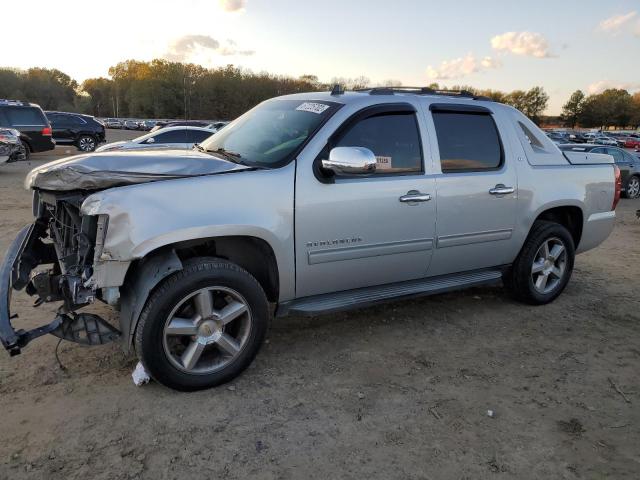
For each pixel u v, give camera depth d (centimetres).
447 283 434
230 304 326
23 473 245
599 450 285
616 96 11669
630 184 1575
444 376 357
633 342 429
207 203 307
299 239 344
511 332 437
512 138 455
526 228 463
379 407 315
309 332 418
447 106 419
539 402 330
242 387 330
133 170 304
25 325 404
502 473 263
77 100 11525
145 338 296
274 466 260
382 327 435
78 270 295
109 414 293
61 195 304
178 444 272
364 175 369
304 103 403
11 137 1331
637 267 675
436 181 399
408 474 259
